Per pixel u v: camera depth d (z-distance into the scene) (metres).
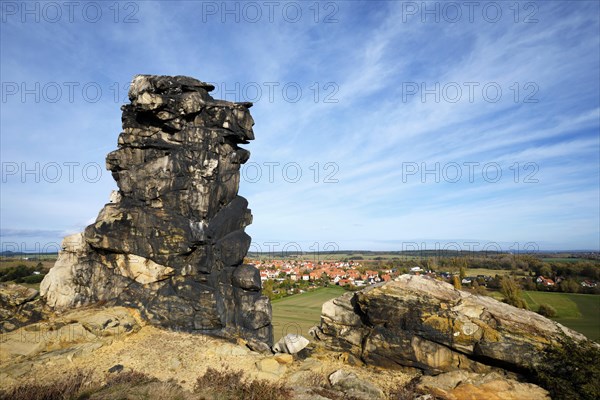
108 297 18.25
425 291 15.20
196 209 18.59
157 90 19.52
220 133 20.06
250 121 21.30
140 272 18.20
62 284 17.84
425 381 12.62
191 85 20.02
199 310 17.81
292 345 15.44
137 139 19.81
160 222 18.28
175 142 19.75
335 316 16.22
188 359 14.68
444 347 13.87
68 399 10.87
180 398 11.39
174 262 18.19
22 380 12.03
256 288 19.33
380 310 14.76
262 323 18.66
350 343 15.55
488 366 13.31
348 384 12.65
